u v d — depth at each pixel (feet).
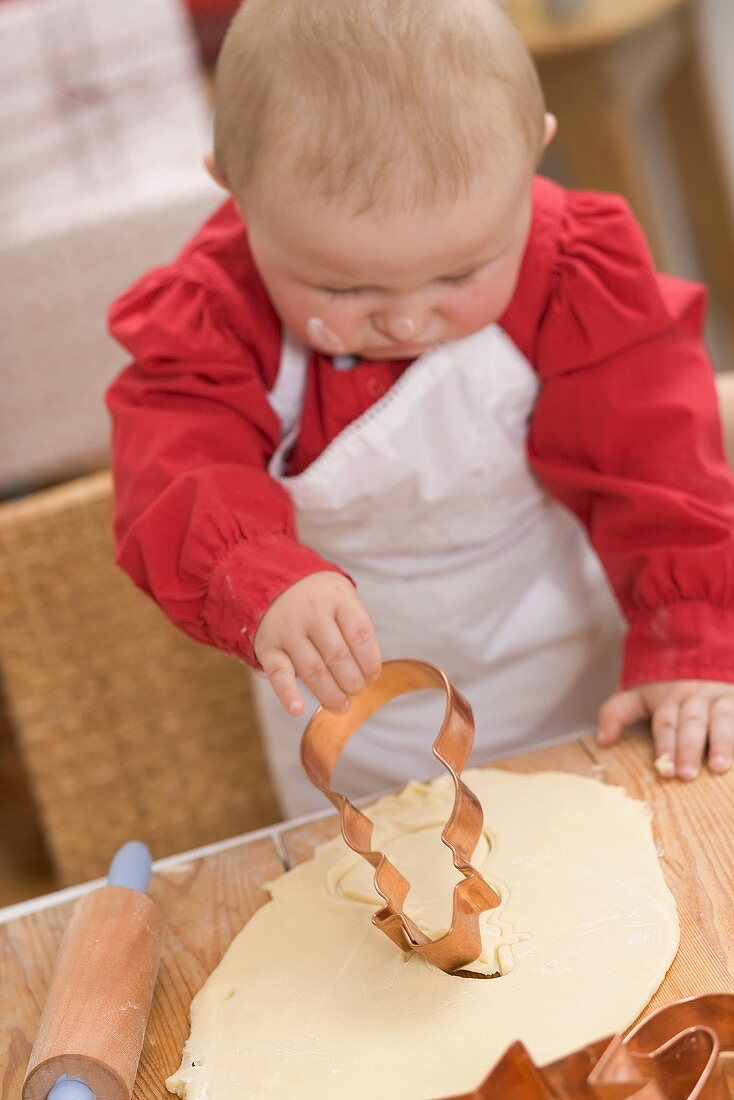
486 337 2.83
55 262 4.83
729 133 9.21
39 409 5.04
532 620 3.32
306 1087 1.79
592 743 2.49
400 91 2.26
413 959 1.99
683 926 1.96
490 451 2.98
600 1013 1.80
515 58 2.40
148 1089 1.86
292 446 2.98
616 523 2.80
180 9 5.13
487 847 2.20
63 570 3.95
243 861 2.34
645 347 2.80
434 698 3.38
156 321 2.72
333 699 2.20
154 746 4.20
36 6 5.11
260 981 2.01
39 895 5.20
